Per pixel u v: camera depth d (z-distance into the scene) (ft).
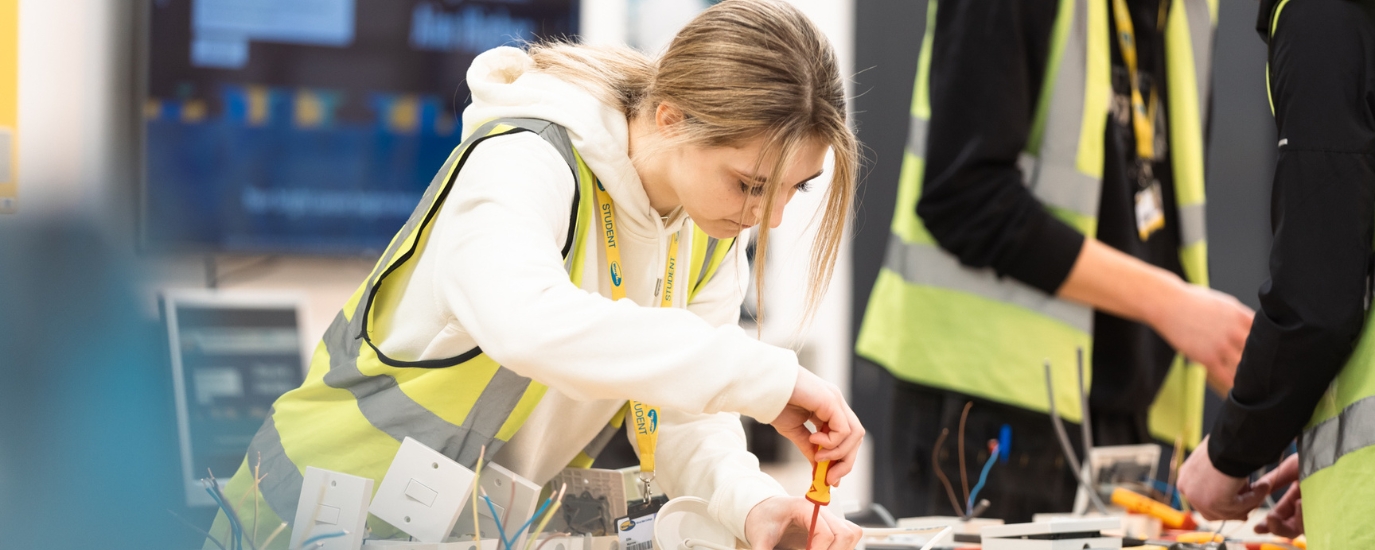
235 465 7.63
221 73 11.71
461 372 3.59
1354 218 3.63
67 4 10.92
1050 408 5.77
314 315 12.30
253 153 11.88
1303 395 3.78
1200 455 4.44
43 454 7.77
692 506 3.88
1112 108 6.35
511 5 12.47
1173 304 5.96
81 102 11.01
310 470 3.46
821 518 3.60
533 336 3.01
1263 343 3.80
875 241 12.85
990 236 6.13
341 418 3.76
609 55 3.85
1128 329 6.43
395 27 12.23
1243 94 11.03
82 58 11.02
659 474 4.22
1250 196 11.12
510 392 3.63
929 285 6.53
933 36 6.42
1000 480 6.32
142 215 11.37
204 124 11.68
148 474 7.77
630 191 3.67
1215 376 6.02
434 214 3.57
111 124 11.25
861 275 12.94
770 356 3.22
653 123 3.63
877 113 12.85
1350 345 3.69
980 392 6.33
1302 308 3.66
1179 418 6.89
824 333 12.92
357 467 3.70
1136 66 6.60
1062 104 6.20
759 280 3.44
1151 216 6.64
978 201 6.09
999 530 3.78
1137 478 5.49
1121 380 6.44
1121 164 6.34
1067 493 6.31
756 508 3.71
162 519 7.31
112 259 10.69
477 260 3.15
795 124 3.27
